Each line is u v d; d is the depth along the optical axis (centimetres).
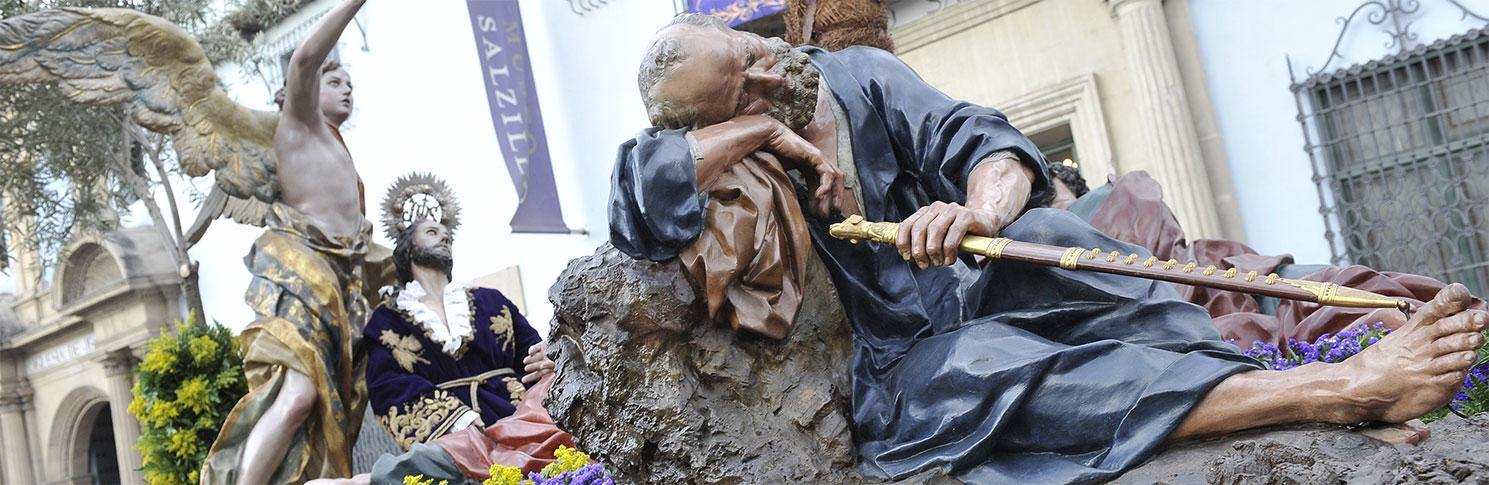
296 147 671
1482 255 1034
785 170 275
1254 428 229
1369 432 219
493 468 371
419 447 434
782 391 263
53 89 1507
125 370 2238
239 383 796
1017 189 268
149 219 2170
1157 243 482
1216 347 248
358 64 1580
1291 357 354
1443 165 1045
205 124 679
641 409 259
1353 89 1075
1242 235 1098
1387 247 1064
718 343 262
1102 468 234
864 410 266
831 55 305
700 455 256
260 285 628
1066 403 241
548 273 1404
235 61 1628
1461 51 1034
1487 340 295
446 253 568
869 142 291
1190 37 1123
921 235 253
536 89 1372
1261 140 1098
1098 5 1166
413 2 1531
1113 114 1162
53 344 2388
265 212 691
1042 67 1195
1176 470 226
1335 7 1073
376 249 691
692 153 256
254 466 591
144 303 2133
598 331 264
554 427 452
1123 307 256
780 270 261
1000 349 249
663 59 266
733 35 274
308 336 615
